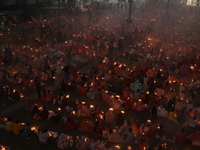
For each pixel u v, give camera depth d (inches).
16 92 598.2
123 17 1845.5
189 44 1135.6
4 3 1526.8
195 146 464.4
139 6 2436.0
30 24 1429.6
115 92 653.9
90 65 888.9
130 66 822.5
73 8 1963.6
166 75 778.2
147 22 1708.9
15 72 770.2
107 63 865.5
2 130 486.6
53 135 468.4
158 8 2263.8
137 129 494.0
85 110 546.0
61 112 561.6
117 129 506.0
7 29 1312.7
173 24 1653.5
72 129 498.0
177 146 462.0
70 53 938.1
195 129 515.5
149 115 563.2
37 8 1769.2
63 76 773.3
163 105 600.1
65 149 441.4
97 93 634.2
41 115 524.4
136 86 681.6
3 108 569.6
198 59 896.3
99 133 474.9
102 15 1913.1
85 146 435.8
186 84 729.6
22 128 476.7
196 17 2025.1
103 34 1277.1
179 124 528.4
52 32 1268.5
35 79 680.4
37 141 458.6
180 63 869.8
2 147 434.0
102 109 586.2
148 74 784.3
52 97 602.5
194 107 609.6
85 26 1501.0
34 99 617.6
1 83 700.0
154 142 469.4
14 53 961.5
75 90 671.8
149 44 1136.2
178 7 2330.2
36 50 991.0
